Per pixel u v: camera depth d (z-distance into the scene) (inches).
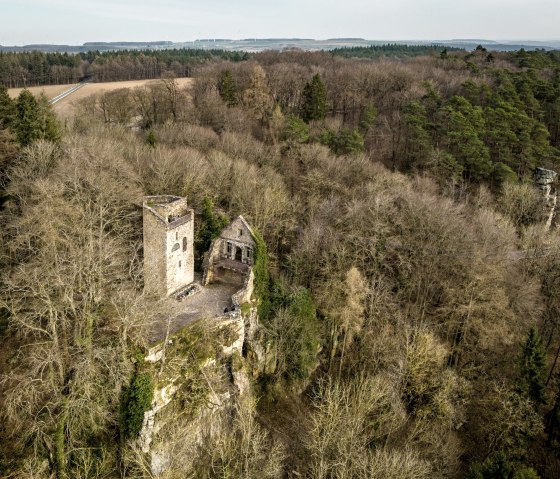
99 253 1980.8
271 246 2977.4
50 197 2116.1
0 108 2815.0
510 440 1945.1
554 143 4355.3
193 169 3191.4
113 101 4658.0
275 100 5201.8
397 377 2049.7
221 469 1758.1
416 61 6343.5
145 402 1792.6
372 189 3120.1
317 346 2449.6
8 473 1632.6
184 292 2300.7
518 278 2571.4
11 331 1996.8
